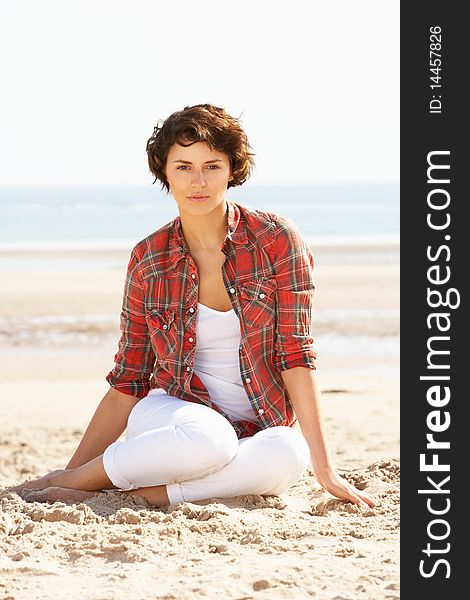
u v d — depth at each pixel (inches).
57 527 203.8
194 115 219.0
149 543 192.5
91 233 2317.9
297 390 231.8
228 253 230.2
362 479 255.8
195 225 228.8
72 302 948.6
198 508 211.2
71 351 698.8
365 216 2982.3
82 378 601.3
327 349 690.8
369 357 658.8
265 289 230.2
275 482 223.1
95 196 5743.1
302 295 231.8
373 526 208.4
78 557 188.4
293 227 235.0
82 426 445.7
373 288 1036.5
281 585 169.6
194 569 178.4
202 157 218.8
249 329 230.1
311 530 203.0
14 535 201.5
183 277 231.6
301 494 245.3
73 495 226.7
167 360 232.8
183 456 214.1
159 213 3309.5
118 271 1273.4
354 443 382.3
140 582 172.7
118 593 167.3
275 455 220.2
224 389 233.1
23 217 3080.7
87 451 246.7
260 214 235.3
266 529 202.7
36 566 181.0
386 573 175.6
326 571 177.2
